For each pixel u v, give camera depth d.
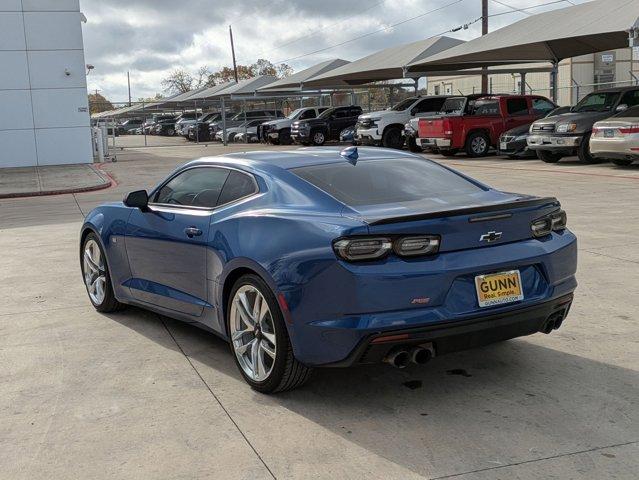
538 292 4.02
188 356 4.93
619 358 4.63
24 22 26.70
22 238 10.60
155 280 5.29
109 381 4.48
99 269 6.11
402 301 3.63
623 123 15.97
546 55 28.62
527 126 21.03
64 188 18.92
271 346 4.11
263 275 3.98
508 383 4.27
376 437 3.59
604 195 12.48
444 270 3.69
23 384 4.46
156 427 3.78
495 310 3.82
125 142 52.41
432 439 3.55
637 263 7.23
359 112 35.97
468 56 27.09
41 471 3.33
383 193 4.28
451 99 25.53
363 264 3.63
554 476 3.15
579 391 4.11
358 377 4.44
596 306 5.80
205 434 3.68
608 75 40.75
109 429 3.77
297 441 3.58
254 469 3.30
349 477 3.20
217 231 4.47
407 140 26.16
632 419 3.72
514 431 3.62
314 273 3.72
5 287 7.23
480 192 4.51
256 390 4.25
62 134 27.70
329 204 4.08
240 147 39.28
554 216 4.24
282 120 38.19
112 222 5.72
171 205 5.19
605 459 3.30
